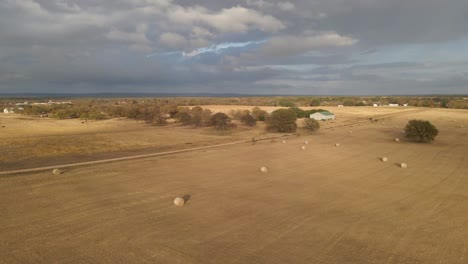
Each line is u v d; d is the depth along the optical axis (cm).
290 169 3334
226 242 1603
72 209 2064
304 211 2066
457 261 1433
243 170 3272
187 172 3156
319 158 3978
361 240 1638
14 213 1977
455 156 4162
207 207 2131
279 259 1434
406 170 3328
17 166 3425
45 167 3362
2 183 2662
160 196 2362
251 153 4325
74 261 1400
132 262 1396
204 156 4084
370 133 6769
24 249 1510
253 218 1936
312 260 1427
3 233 1686
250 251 1508
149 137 6241
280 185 2703
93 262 1394
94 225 1806
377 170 3322
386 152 4459
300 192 2498
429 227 1819
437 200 2328
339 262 1411
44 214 1969
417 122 5616
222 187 2620
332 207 2150
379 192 2519
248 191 2514
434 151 4556
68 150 4591
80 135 6425
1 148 4612
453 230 1778
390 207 2161
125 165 3478
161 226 1802
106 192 2445
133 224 1827
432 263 1411
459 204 2238
